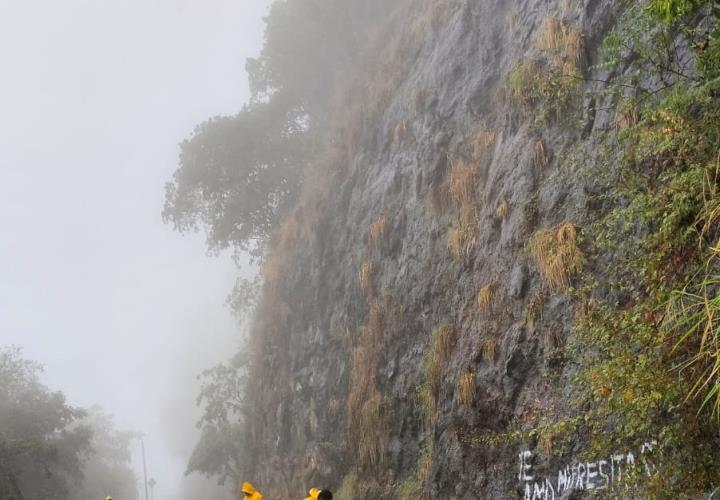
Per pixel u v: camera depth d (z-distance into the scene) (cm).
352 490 1741
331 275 2297
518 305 1259
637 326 765
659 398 700
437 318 1579
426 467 1451
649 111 845
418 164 1844
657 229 880
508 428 1200
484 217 1462
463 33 1880
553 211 1235
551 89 1306
